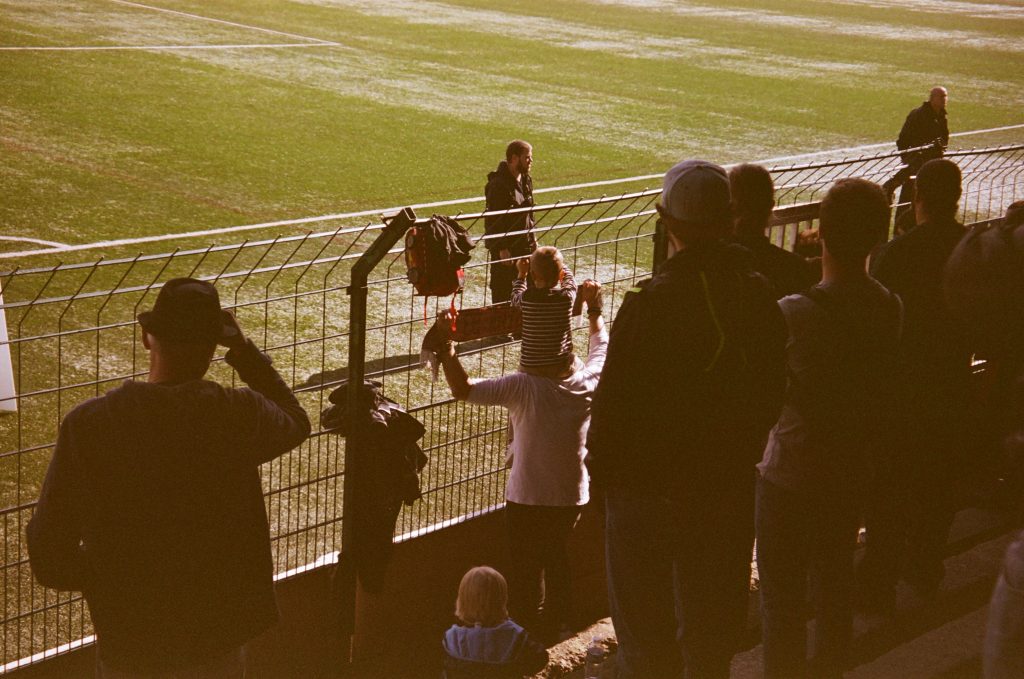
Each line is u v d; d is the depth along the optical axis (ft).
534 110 67.62
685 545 9.88
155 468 8.32
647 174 53.62
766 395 9.48
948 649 13.19
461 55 86.89
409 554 13.85
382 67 79.41
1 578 16.08
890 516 13.47
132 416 8.25
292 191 46.06
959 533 16.03
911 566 14.34
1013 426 8.16
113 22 91.61
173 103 62.75
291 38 89.81
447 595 14.44
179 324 8.33
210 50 81.66
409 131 59.41
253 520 8.96
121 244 37.32
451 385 13.42
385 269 34.14
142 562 8.45
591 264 35.01
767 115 70.95
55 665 11.43
